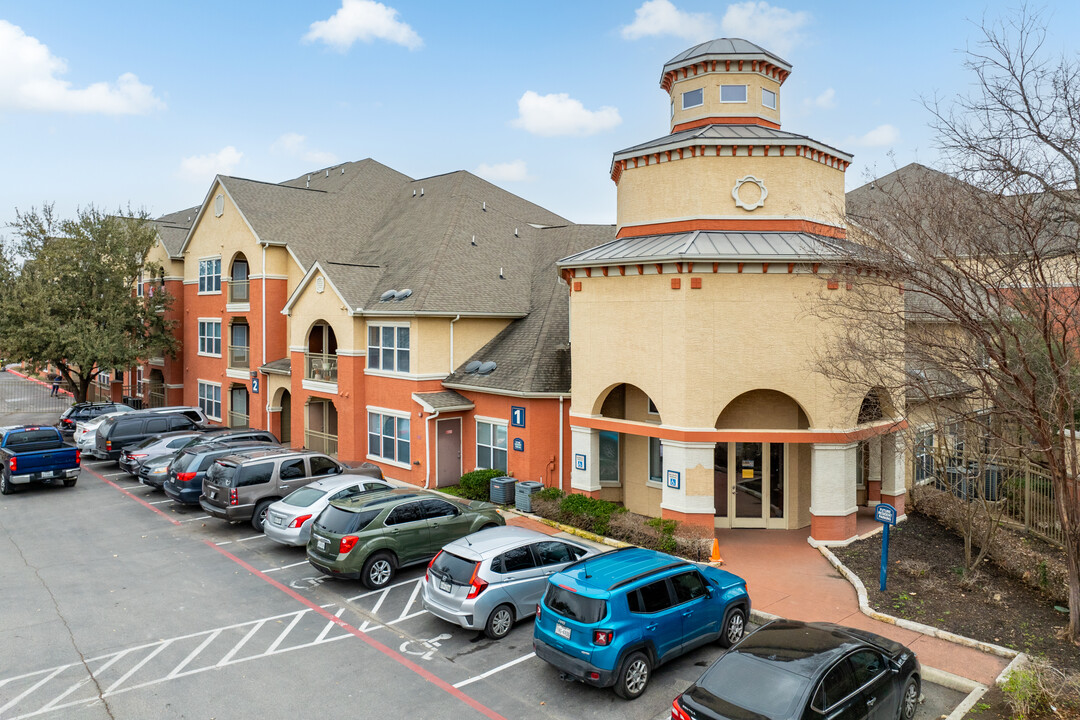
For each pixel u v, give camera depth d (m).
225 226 33.12
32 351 33.03
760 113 20.64
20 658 11.20
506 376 22.05
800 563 15.52
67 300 33.53
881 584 13.70
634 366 17.42
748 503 18.30
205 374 35.47
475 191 31.27
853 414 16.42
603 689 10.29
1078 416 15.09
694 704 7.89
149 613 13.06
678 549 15.55
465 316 23.88
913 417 18.33
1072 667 10.46
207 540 17.80
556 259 27.77
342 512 14.50
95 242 34.66
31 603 13.46
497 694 10.14
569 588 10.00
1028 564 14.21
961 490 17.41
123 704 9.84
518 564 12.38
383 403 24.73
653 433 17.00
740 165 18.17
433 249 26.44
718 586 11.45
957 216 12.29
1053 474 11.52
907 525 18.39
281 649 11.62
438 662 11.16
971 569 14.35
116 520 19.61
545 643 10.14
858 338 13.98
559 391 20.80
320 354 27.97
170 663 11.08
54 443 24.19
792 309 16.22
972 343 12.44
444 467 23.23
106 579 14.85
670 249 16.91
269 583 14.74
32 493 22.80
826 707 7.73
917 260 12.31
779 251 16.23
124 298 35.47
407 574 15.44
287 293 30.98
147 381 40.75
